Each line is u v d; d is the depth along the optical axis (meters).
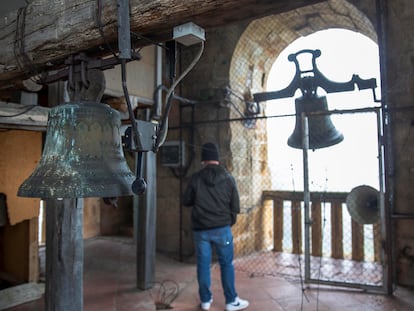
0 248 4.19
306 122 3.52
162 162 5.27
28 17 1.56
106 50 1.42
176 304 3.32
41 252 5.26
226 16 1.14
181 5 1.10
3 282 3.98
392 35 3.89
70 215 2.44
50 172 1.27
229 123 4.93
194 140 5.17
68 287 2.41
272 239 5.72
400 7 3.85
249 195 5.24
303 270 4.31
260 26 4.86
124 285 3.88
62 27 1.41
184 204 3.25
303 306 3.21
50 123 1.41
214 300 3.39
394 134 3.86
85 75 1.40
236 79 5.09
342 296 3.45
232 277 3.15
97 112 1.36
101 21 1.28
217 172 3.16
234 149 4.96
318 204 5.00
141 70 4.00
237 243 4.95
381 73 3.58
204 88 5.10
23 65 1.61
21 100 2.83
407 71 3.82
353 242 4.76
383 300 3.34
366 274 4.13
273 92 3.16
